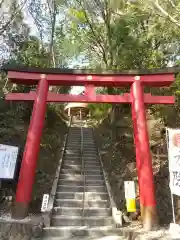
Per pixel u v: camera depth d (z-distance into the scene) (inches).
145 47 549.3
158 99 354.6
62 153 474.9
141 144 320.8
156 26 506.9
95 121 772.0
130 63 532.1
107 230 290.0
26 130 458.6
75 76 364.2
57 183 377.1
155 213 292.0
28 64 565.3
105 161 455.8
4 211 320.8
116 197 350.6
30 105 518.0
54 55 711.7
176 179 290.5
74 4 549.3
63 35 676.1
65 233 285.3
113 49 531.5
